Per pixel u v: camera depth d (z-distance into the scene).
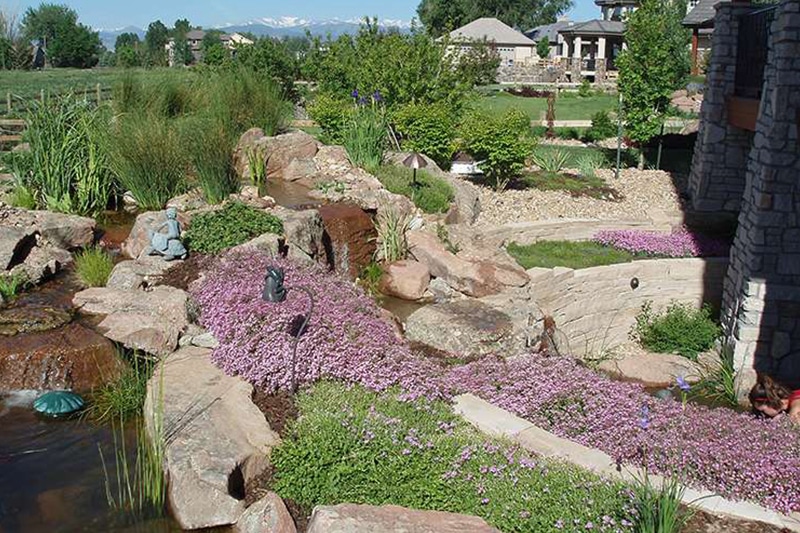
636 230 14.95
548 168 19.16
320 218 11.14
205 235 9.81
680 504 5.82
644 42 19.55
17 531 5.40
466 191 14.89
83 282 9.12
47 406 6.88
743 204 11.98
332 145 15.74
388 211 12.07
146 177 11.53
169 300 8.14
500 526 5.43
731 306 11.96
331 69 21.36
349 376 7.34
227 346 7.48
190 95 16.66
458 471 5.97
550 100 28.70
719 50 15.87
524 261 13.04
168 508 5.82
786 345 11.12
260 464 6.08
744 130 16.00
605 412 7.24
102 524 5.59
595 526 5.34
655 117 20.06
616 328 13.05
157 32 68.50
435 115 16.94
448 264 11.24
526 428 6.79
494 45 49.22
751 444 6.75
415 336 9.34
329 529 4.94
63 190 11.45
